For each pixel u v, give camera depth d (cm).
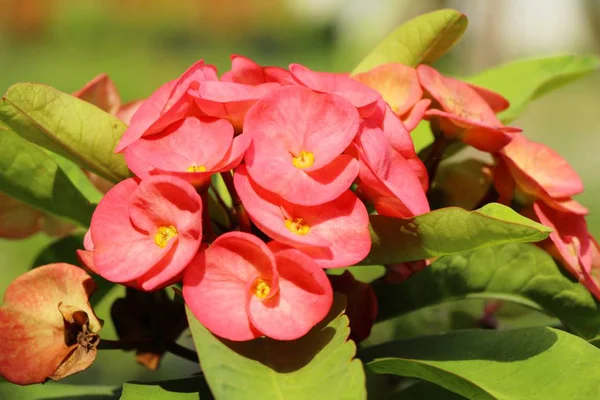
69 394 45
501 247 42
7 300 38
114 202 38
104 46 337
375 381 48
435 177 44
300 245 36
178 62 328
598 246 43
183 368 67
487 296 42
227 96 38
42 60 307
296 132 38
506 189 42
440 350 40
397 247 39
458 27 44
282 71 41
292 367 36
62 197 43
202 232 38
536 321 52
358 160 38
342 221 37
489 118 42
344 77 40
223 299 36
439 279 42
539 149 43
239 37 365
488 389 38
